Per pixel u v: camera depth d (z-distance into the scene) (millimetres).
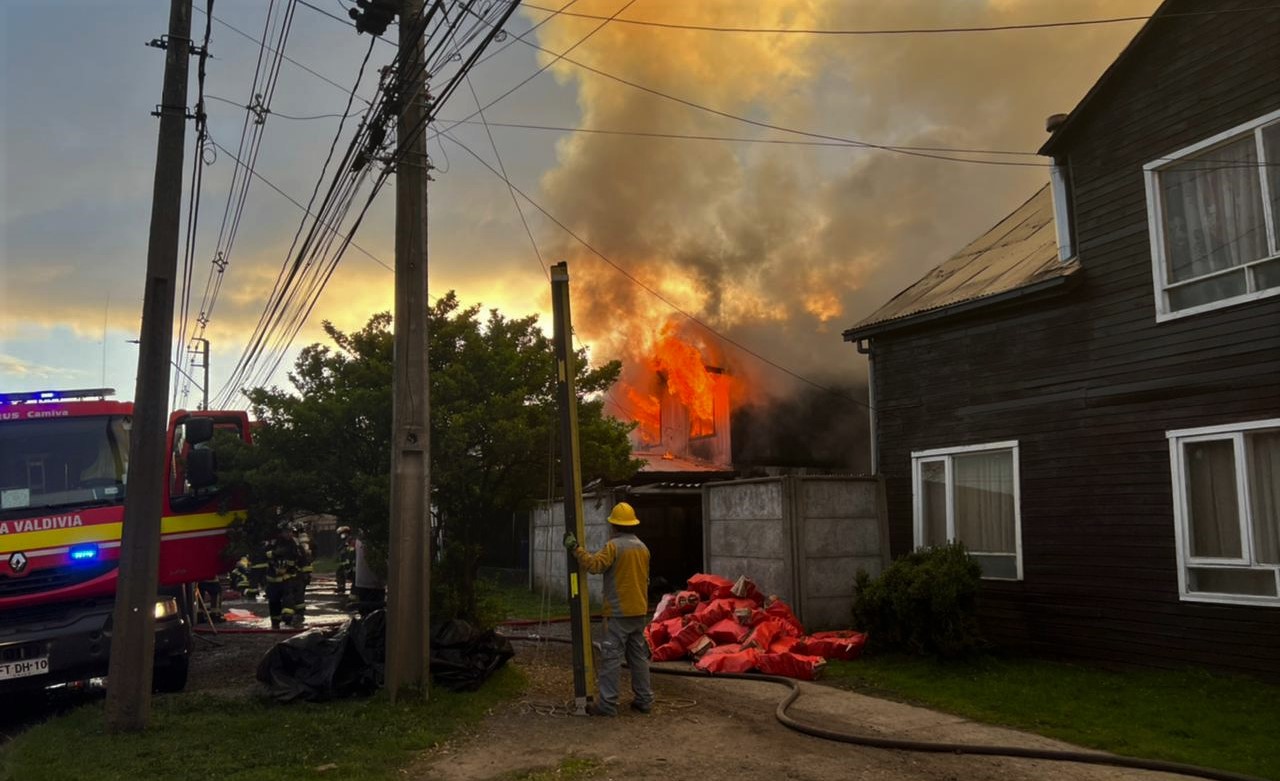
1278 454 8227
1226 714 7184
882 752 6316
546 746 6414
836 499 12211
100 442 8891
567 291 8219
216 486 9180
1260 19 8570
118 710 6871
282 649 8273
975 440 11258
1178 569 8883
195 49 8555
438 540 9789
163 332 7438
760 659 9438
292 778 5609
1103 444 9750
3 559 8070
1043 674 9195
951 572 9969
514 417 9578
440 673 8211
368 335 10344
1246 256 8602
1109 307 9828
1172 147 9297
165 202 7559
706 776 5684
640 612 7547
